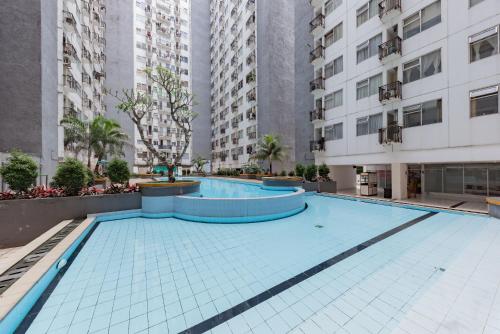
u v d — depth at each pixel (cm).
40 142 1207
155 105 4525
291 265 489
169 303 356
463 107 1074
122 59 4159
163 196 950
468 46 1062
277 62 2888
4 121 1141
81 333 291
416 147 1259
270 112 2811
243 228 788
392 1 1366
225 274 449
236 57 3562
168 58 4784
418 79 1254
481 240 638
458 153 1091
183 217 920
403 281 413
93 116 2617
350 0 1661
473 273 439
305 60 2403
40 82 1213
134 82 4300
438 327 292
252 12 3066
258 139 2881
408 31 1305
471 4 1058
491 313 317
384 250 570
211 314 329
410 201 1281
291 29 3038
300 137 2497
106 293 382
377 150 1471
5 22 1157
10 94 1152
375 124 1494
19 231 715
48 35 1323
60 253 480
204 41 5159
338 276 436
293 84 3030
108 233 721
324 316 321
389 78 1427
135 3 4447
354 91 1630
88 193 897
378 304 346
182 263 501
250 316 324
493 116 983
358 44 1602
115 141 2081
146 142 1269
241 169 3219
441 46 1155
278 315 325
